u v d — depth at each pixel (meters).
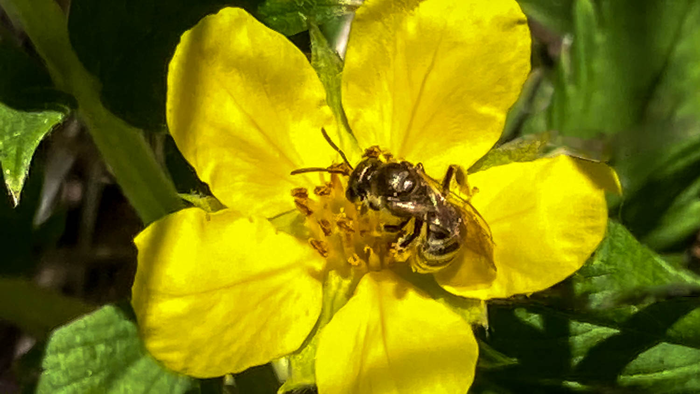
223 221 0.05
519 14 0.05
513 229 0.05
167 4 0.05
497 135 0.05
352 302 0.05
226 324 0.05
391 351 0.05
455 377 0.05
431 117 0.05
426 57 0.05
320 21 0.05
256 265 0.05
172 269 0.05
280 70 0.05
